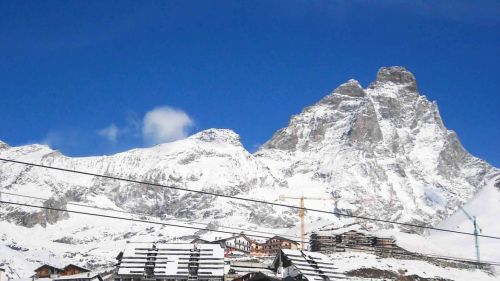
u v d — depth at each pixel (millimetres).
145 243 185125
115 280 175125
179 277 174500
